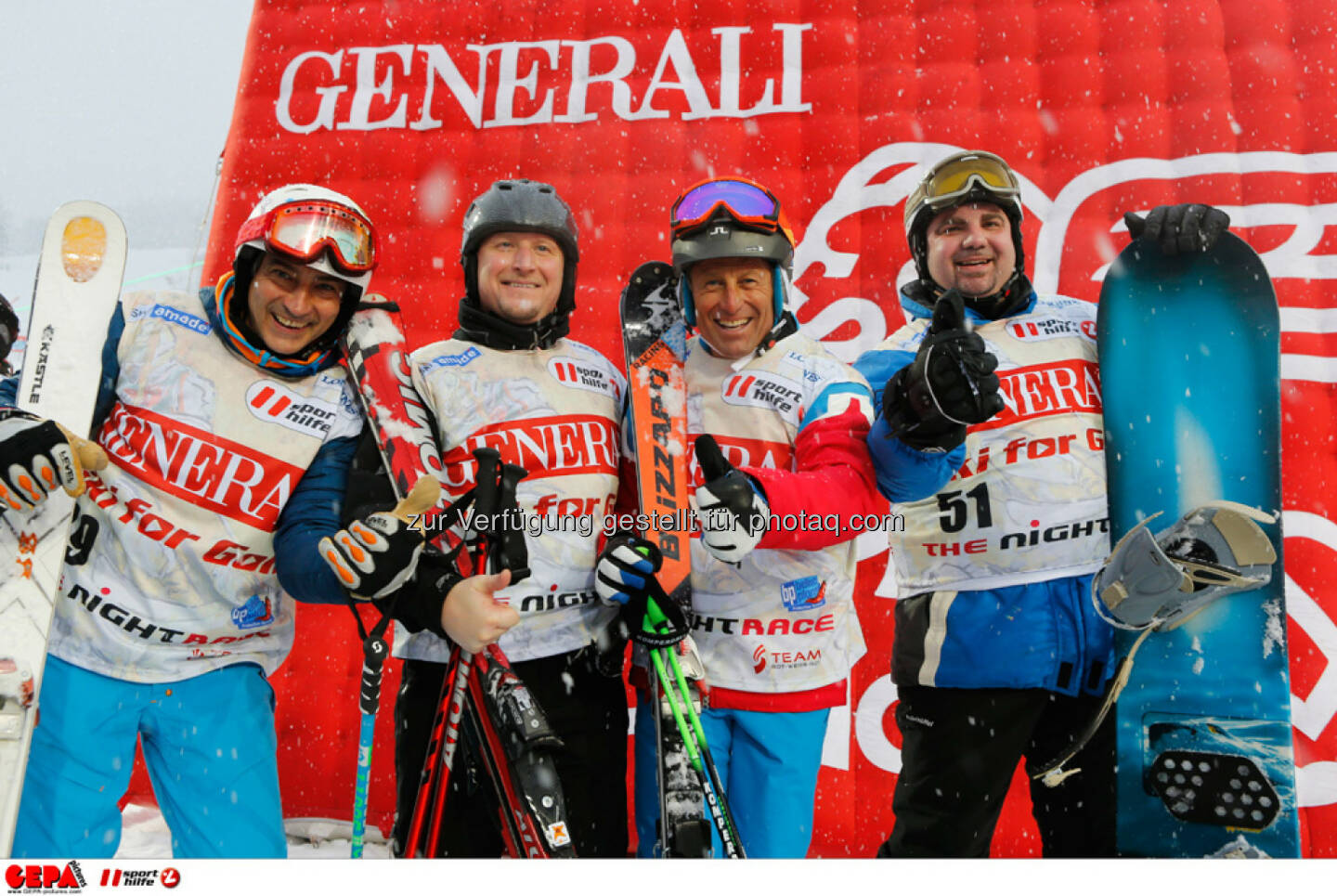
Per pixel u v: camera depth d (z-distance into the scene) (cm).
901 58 322
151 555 163
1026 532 190
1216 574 181
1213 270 204
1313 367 282
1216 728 188
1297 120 296
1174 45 308
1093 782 194
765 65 328
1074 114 309
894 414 155
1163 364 201
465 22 342
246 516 165
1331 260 287
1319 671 268
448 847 169
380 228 328
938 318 156
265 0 354
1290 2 305
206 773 167
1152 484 196
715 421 182
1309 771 263
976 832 190
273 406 168
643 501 171
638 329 183
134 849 258
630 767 281
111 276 171
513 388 177
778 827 170
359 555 145
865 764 281
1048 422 194
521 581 170
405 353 177
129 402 166
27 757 152
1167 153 302
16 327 181
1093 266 299
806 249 314
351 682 299
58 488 161
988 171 199
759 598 174
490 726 156
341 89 341
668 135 325
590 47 336
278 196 167
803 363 181
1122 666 180
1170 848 188
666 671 161
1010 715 189
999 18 319
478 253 182
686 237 176
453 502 162
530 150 330
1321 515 274
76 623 163
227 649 171
